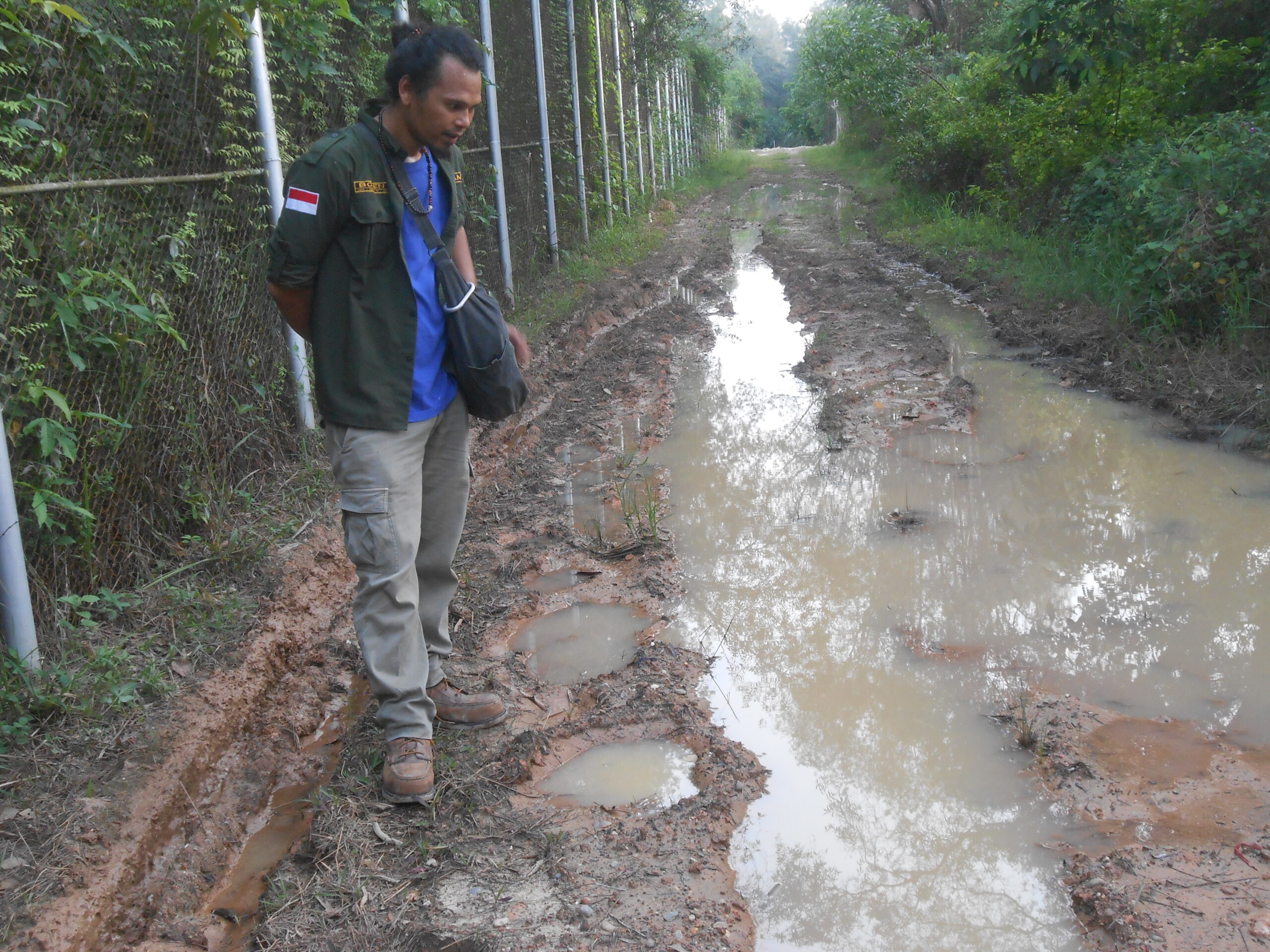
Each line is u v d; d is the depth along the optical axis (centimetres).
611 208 1473
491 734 330
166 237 417
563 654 387
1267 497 505
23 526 332
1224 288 687
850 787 305
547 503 538
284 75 529
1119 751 313
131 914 251
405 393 284
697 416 682
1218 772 301
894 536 479
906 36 1989
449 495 317
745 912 255
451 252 303
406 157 284
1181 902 248
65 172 366
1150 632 385
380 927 245
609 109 1593
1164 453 571
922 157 1641
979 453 582
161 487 406
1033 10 993
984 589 425
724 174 3128
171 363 418
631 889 258
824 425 642
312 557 431
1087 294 852
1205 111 1001
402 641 293
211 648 353
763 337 906
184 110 437
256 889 271
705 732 330
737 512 514
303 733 338
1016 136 1286
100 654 324
